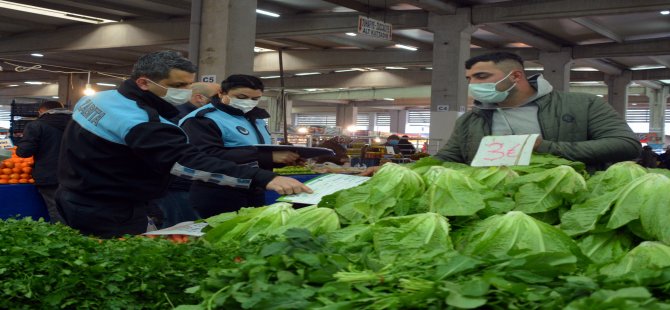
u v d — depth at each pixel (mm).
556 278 1189
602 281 1117
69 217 3086
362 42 23391
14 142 11266
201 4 10461
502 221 1573
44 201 6602
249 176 2609
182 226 2535
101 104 2982
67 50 21844
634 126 44625
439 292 1074
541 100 3076
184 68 3012
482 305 1046
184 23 19312
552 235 1526
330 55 25062
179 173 2758
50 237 2160
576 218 1674
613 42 22359
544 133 3029
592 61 26469
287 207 2082
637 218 1572
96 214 3047
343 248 1556
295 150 3811
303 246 1450
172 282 1854
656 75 28781
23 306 1830
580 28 20547
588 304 970
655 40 21594
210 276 1373
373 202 1952
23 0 17391
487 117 3174
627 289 1005
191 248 1965
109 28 20625
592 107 3035
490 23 17672
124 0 17703
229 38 10227
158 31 19719
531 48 23609
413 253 1484
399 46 23875
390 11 18359
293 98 44031
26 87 42719
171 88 3021
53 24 21422
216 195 3811
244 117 4066
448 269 1207
